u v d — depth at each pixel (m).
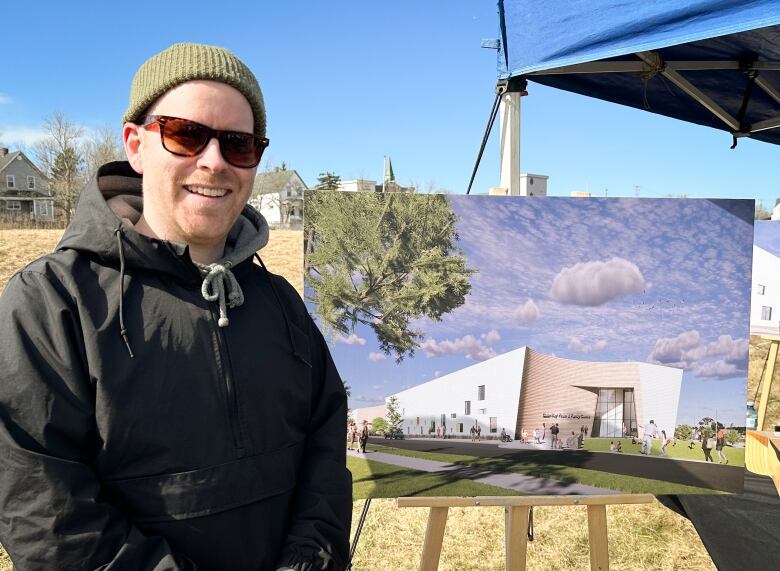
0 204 46.03
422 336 2.47
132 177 1.35
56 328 1.04
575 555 3.53
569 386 2.51
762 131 4.01
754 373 7.14
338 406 1.51
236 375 1.21
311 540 1.27
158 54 1.19
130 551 1.04
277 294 1.42
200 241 1.24
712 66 3.00
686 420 2.53
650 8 1.99
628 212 2.51
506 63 2.68
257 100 1.24
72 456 1.05
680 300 2.53
